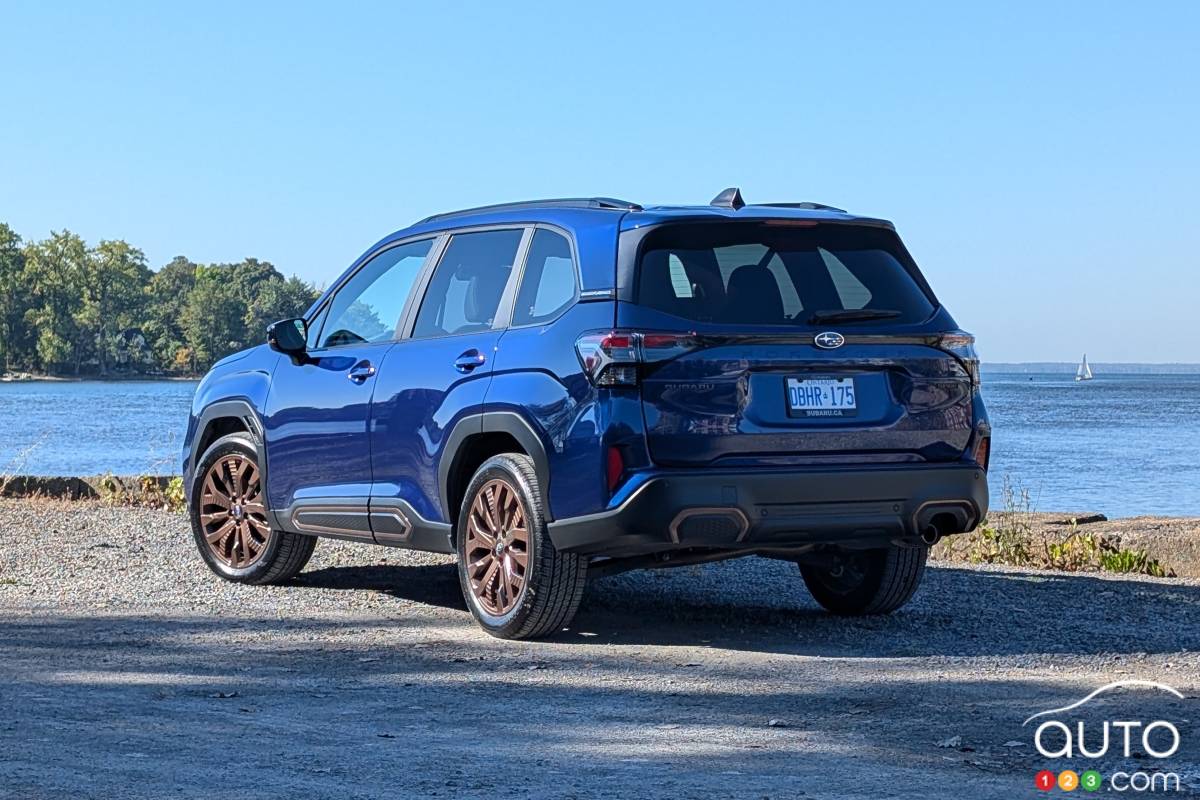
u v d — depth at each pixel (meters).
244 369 8.82
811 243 6.82
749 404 6.52
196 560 9.73
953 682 5.98
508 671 6.22
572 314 6.68
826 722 5.23
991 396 164.12
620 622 7.55
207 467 8.91
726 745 4.86
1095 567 10.84
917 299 6.91
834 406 6.64
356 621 7.50
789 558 7.50
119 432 52.19
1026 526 11.94
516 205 7.49
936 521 6.86
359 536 7.85
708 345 6.48
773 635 7.18
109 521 11.92
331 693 5.73
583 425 6.50
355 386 7.87
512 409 6.81
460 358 7.20
